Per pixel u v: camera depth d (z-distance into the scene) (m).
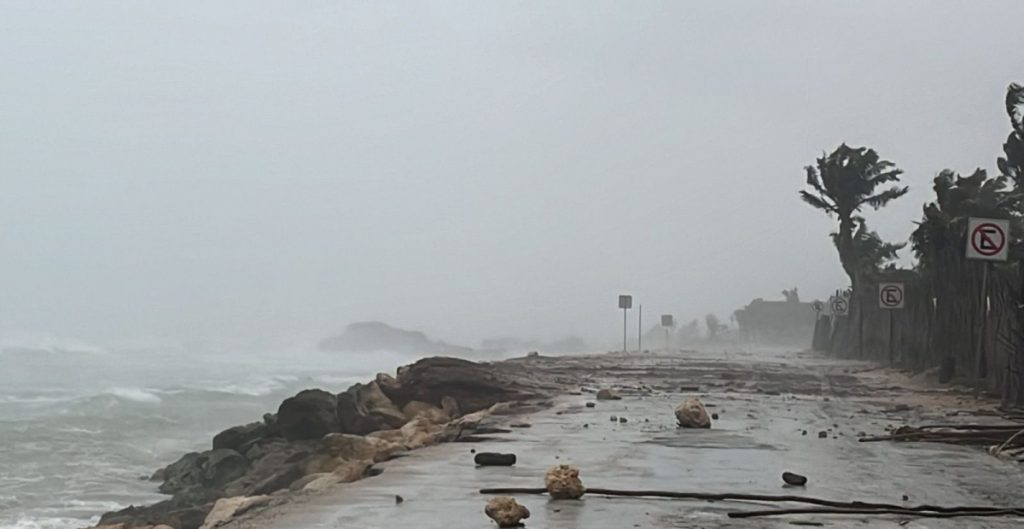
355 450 19.28
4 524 17.61
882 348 57.06
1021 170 41.31
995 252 26.78
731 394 34.81
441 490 13.30
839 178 71.75
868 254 71.06
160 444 29.11
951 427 21.31
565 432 21.41
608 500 12.56
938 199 40.19
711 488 13.55
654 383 40.66
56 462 25.27
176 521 16.55
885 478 14.84
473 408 29.98
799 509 11.97
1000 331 29.66
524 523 11.00
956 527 11.13
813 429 22.42
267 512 11.91
